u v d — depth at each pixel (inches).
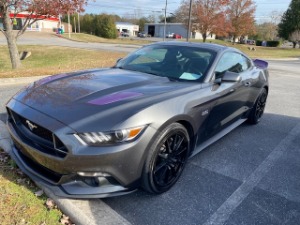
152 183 102.7
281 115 236.4
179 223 97.0
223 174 131.0
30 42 1186.6
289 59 1062.4
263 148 164.6
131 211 100.7
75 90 109.3
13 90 256.8
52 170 93.9
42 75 324.5
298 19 2444.6
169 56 148.9
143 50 164.2
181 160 117.0
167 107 103.0
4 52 770.8
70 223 93.4
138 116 93.7
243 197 114.5
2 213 91.7
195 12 1160.8
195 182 122.2
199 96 120.3
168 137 104.0
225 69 149.7
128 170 93.1
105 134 87.7
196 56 144.9
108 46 1167.0
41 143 93.3
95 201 102.6
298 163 148.6
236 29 1603.1
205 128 131.3
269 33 2925.7
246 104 178.2
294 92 341.4
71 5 384.5
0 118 173.3
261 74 195.8
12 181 108.8
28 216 92.3
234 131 189.5
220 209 106.1
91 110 93.4
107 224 91.9
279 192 120.3
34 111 97.1
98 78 126.2
